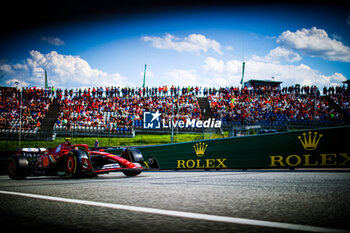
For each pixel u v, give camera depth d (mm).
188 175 6488
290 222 1548
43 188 3871
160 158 10430
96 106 35156
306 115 31688
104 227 1518
